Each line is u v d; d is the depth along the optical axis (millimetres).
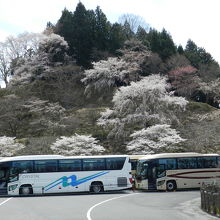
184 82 63500
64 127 53969
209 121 54375
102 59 69875
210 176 32062
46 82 68188
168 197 25000
